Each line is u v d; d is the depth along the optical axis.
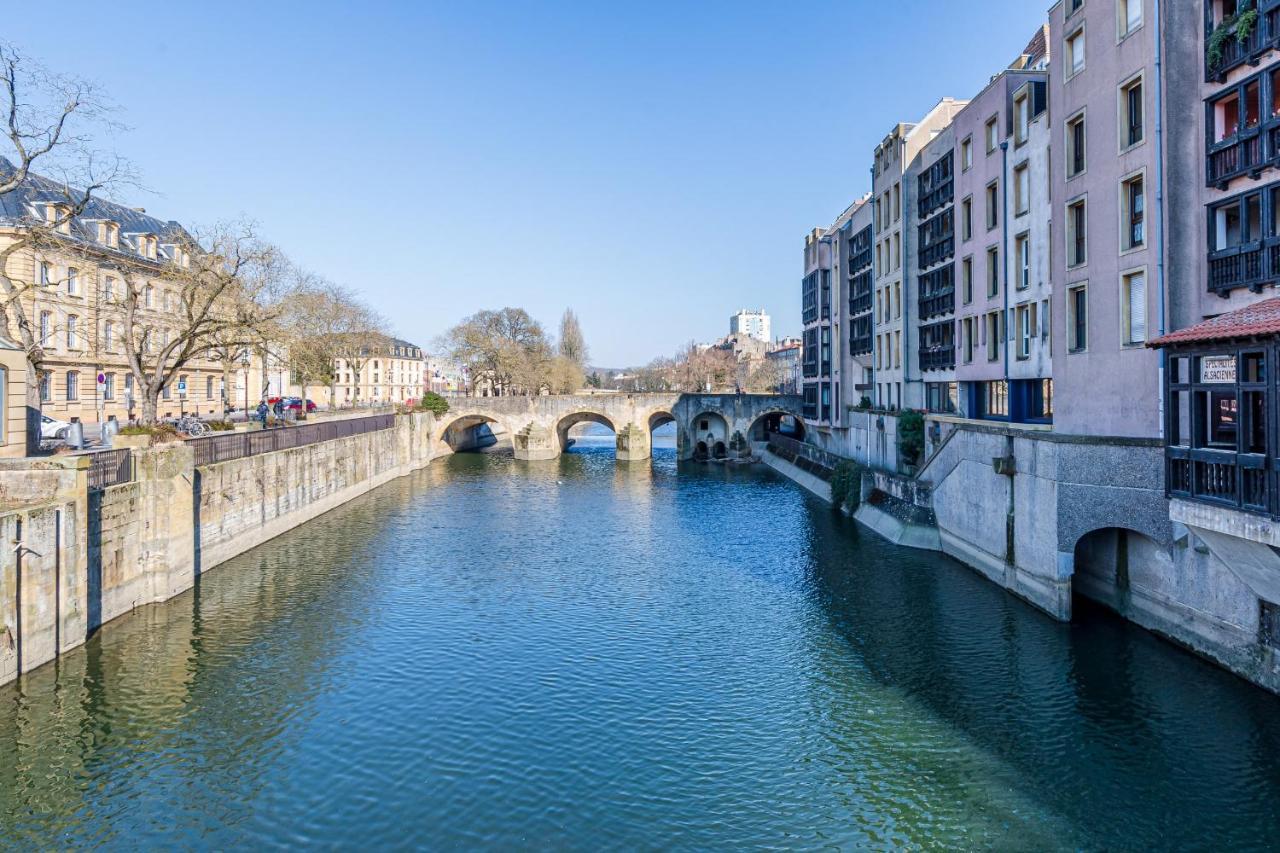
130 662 22.12
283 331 43.97
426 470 71.50
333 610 27.39
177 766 16.70
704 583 31.22
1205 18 20.17
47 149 28.38
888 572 31.95
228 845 14.01
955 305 38.94
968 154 37.44
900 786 15.78
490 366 96.69
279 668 22.05
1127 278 22.62
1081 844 13.80
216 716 19.02
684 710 19.44
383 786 15.95
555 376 105.06
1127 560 23.47
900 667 21.70
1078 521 23.27
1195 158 20.73
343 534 40.72
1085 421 24.55
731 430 80.12
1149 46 21.23
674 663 22.56
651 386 159.25
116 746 17.48
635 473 69.62
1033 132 31.12
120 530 25.25
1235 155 19.11
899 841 14.00
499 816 14.88
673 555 36.34
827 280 62.00
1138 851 13.57
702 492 57.16
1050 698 19.22
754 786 15.90
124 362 55.91
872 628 24.95
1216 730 17.12
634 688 20.80
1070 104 25.25
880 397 50.72
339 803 15.33
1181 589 20.98
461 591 30.06
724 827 14.52
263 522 37.94
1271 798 14.87
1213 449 16.31
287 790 15.80
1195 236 20.75
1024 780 15.85
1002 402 35.16
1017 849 13.70
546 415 82.81
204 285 36.88
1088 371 24.31
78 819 14.77
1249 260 18.81
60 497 21.88
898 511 39.53
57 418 49.22
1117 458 22.39
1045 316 30.34
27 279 45.94
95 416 52.69
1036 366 30.94
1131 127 22.44
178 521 28.20
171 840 14.16
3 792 15.59
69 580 21.78
